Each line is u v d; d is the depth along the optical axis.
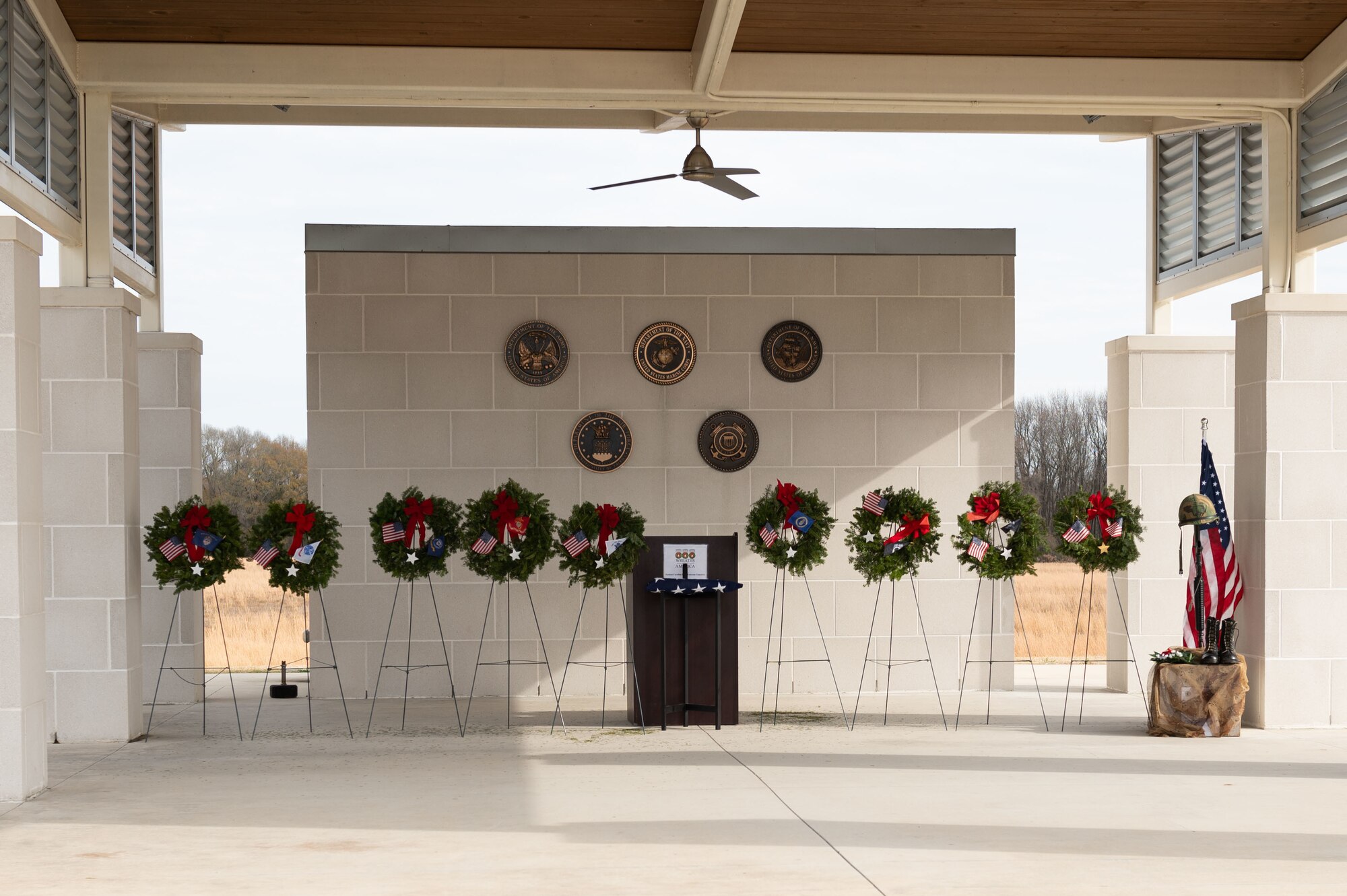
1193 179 10.94
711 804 6.55
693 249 11.06
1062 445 32.16
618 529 9.08
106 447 8.70
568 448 10.93
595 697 10.87
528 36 8.72
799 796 6.76
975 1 8.29
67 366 8.69
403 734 8.91
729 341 11.07
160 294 10.96
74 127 8.84
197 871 5.32
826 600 11.06
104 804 6.64
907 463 11.16
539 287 10.95
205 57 8.77
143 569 10.70
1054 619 21.31
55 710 8.63
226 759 7.96
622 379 10.99
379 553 8.96
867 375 11.16
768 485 11.05
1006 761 7.77
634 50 8.94
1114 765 7.63
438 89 8.85
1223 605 9.05
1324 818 6.23
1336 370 8.99
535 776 7.36
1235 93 9.20
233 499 31.89
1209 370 11.27
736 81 8.94
